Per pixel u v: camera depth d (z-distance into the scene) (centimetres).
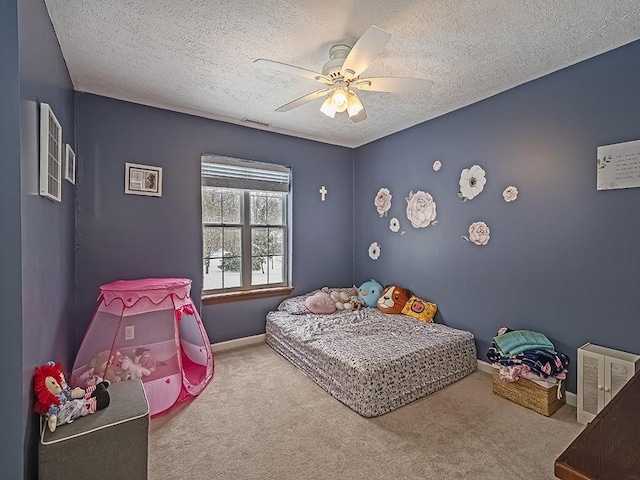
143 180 292
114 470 136
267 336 357
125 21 178
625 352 205
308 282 402
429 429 203
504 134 269
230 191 353
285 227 393
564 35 192
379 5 165
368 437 196
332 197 420
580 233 225
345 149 431
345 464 173
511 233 266
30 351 126
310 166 400
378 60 220
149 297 242
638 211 199
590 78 218
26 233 121
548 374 216
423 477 163
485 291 286
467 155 298
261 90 267
